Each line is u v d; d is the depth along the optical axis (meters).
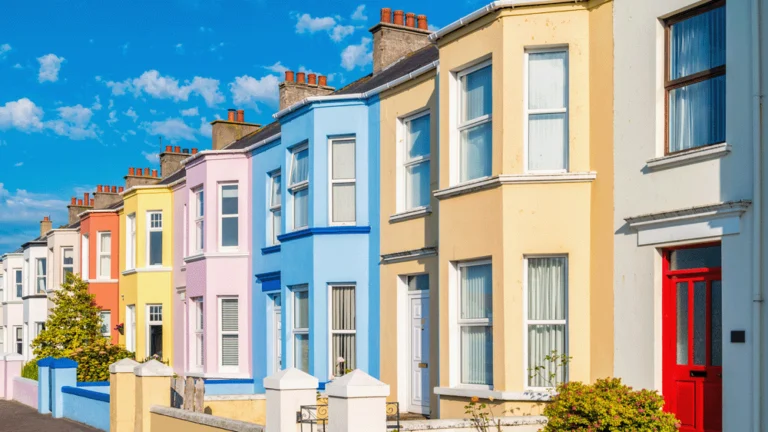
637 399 11.17
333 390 10.68
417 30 23.56
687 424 11.65
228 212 23.97
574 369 12.87
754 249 10.69
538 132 13.60
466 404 13.94
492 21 13.87
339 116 18.58
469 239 14.11
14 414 23.23
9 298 44.44
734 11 11.18
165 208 28.72
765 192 10.66
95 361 26.23
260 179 22.80
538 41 13.45
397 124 17.39
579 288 12.95
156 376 16.12
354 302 18.30
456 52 14.68
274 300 21.94
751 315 10.71
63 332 31.62
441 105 15.05
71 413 21.48
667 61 12.27
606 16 12.98
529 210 13.27
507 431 11.62
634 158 12.43
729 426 10.90
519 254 13.28
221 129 30.69
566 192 13.10
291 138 19.92
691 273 11.75
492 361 13.67
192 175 25.17
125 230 31.16
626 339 12.34
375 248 17.84
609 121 12.84
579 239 13.01
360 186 18.25
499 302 13.38
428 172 16.66
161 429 15.41
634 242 12.34
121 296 31.34
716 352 11.41
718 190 11.26
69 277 33.25
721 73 11.54
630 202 12.43
